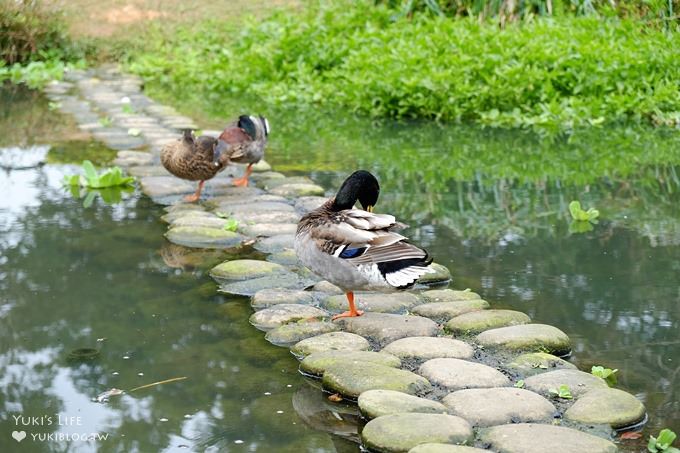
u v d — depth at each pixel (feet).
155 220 23.03
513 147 31.65
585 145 31.83
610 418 12.80
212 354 15.35
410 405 13.05
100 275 19.15
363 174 17.47
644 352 15.46
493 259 20.26
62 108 38.29
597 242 21.45
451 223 22.95
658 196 25.43
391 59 39.01
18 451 12.25
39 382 14.32
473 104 36.37
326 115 38.01
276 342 15.88
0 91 42.65
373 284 15.69
